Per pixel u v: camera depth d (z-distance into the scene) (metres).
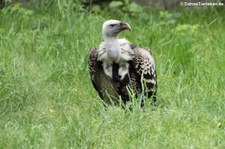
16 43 14.71
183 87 13.05
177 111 11.80
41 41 14.88
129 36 15.57
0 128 11.56
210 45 15.46
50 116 12.14
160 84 13.30
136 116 11.55
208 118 11.79
